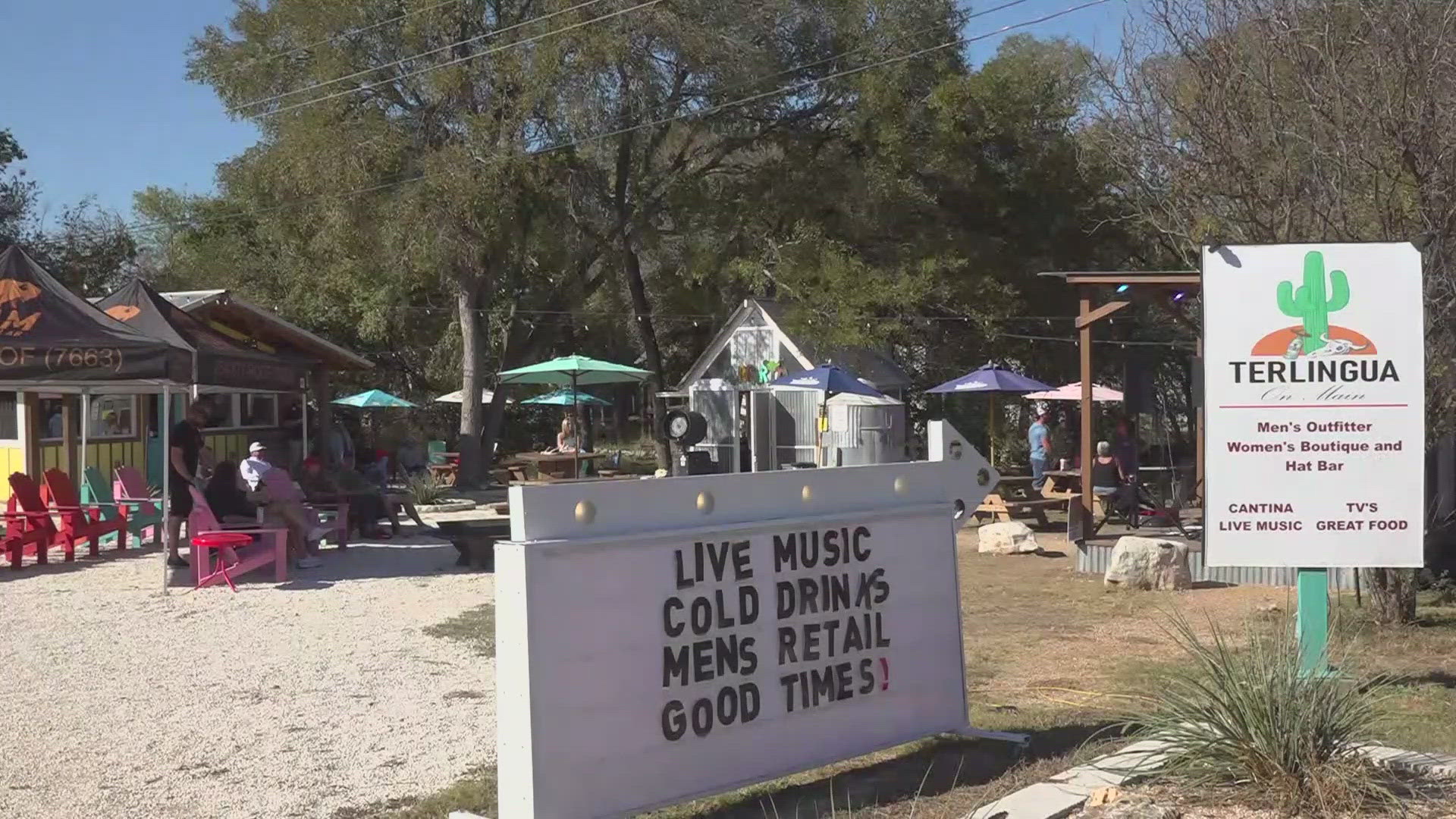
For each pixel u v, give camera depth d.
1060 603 12.34
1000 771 6.37
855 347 27.89
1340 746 5.66
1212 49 10.86
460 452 30.05
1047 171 31.17
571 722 5.27
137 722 7.52
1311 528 7.54
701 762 5.67
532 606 5.21
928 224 30.80
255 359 15.25
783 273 28.91
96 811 5.88
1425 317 9.14
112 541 16.98
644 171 31.88
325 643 9.98
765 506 6.08
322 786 6.27
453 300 37.62
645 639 5.54
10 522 14.52
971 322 31.34
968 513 6.93
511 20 29.00
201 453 16.31
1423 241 9.09
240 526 13.77
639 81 28.31
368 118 28.33
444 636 10.27
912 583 6.61
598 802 5.32
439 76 27.44
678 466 22.27
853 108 30.88
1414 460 7.48
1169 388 34.19
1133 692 8.00
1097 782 5.83
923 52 28.06
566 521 5.38
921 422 34.19
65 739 7.13
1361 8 9.83
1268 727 5.59
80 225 39.09
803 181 30.39
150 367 12.66
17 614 11.28
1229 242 10.80
